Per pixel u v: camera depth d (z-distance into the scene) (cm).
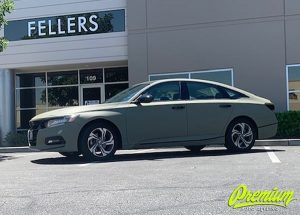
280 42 1570
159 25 1672
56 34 1811
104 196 588
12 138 1739
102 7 1767
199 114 1002
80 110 937
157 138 974
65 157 1050
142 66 1686
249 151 1045
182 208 524
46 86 1984
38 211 530
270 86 1575
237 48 1603
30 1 1838
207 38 1630
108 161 919
